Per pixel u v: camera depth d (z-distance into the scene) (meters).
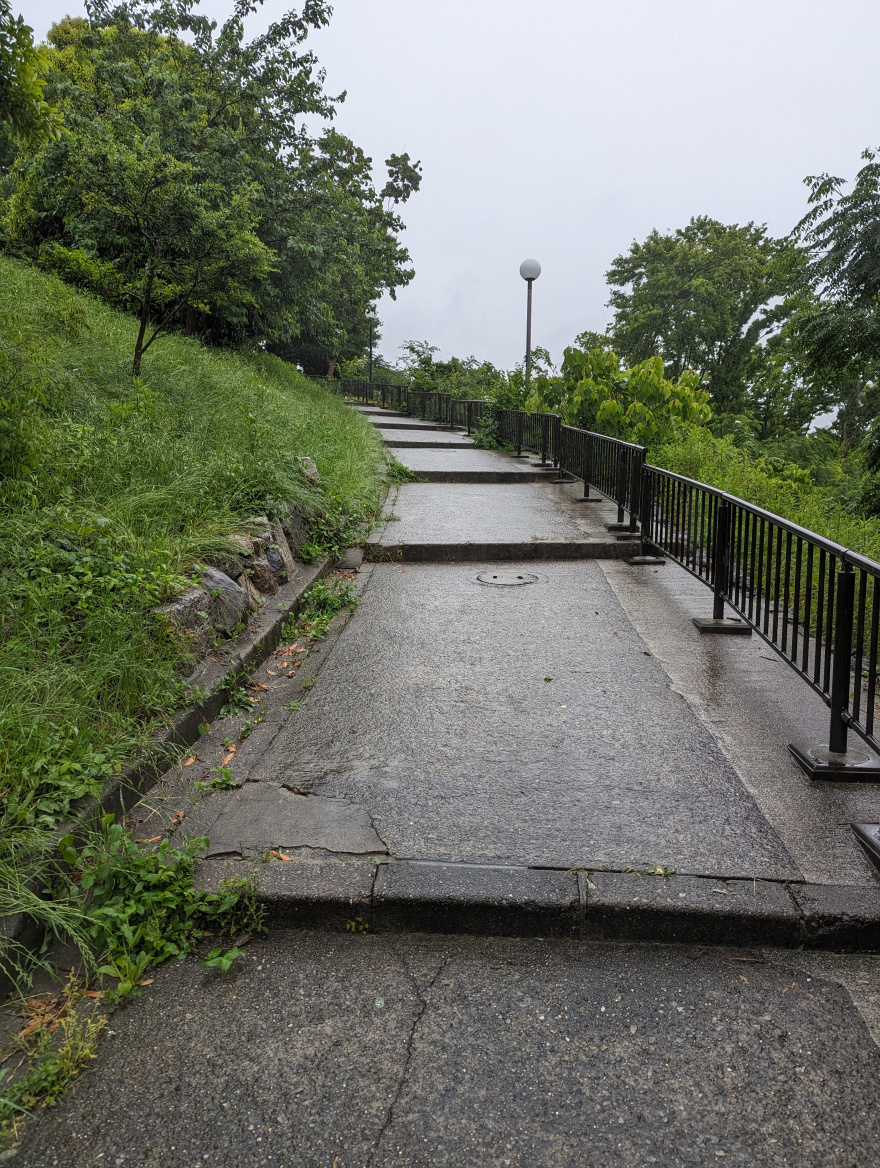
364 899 2.82
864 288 21.06
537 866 3.02
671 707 4.62
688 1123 2.06
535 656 5.50
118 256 14.00
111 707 3.72
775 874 2.98
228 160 15.86
